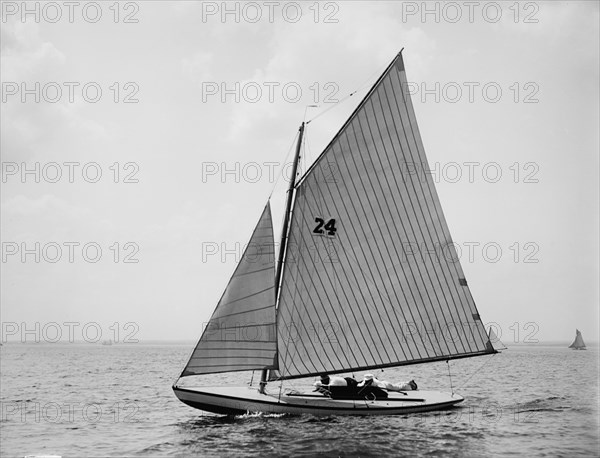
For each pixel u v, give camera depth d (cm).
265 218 2395
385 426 2294
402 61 2525
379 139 2511
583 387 3809
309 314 2480
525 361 7000
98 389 3944
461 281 2614
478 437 2203
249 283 2373
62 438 2300
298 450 1995
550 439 2206
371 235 2511
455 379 4712
